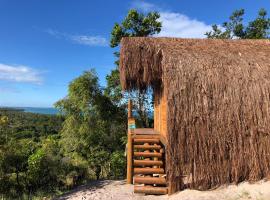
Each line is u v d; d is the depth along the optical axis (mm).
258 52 11539
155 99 14906
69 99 21234
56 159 17656
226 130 9844
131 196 10672
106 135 21406
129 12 21422
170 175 10016
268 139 9922
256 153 9875
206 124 9836
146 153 12305
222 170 9883
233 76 10148
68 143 20891
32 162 16672
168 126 9891
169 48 11070
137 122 21516
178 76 10008
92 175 20016
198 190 9930
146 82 12312
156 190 10609
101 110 21156
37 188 16500
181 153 9859
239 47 12188
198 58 10453
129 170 12508
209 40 13125
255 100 9992
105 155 20688
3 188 15938
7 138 17781
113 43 21609
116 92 21719
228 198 9250
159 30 21953
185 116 9828
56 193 15141
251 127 9906
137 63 12031
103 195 11266
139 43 12148
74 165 18797
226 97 9938
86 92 20781
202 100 9891
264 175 9875
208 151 9844
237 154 9859
